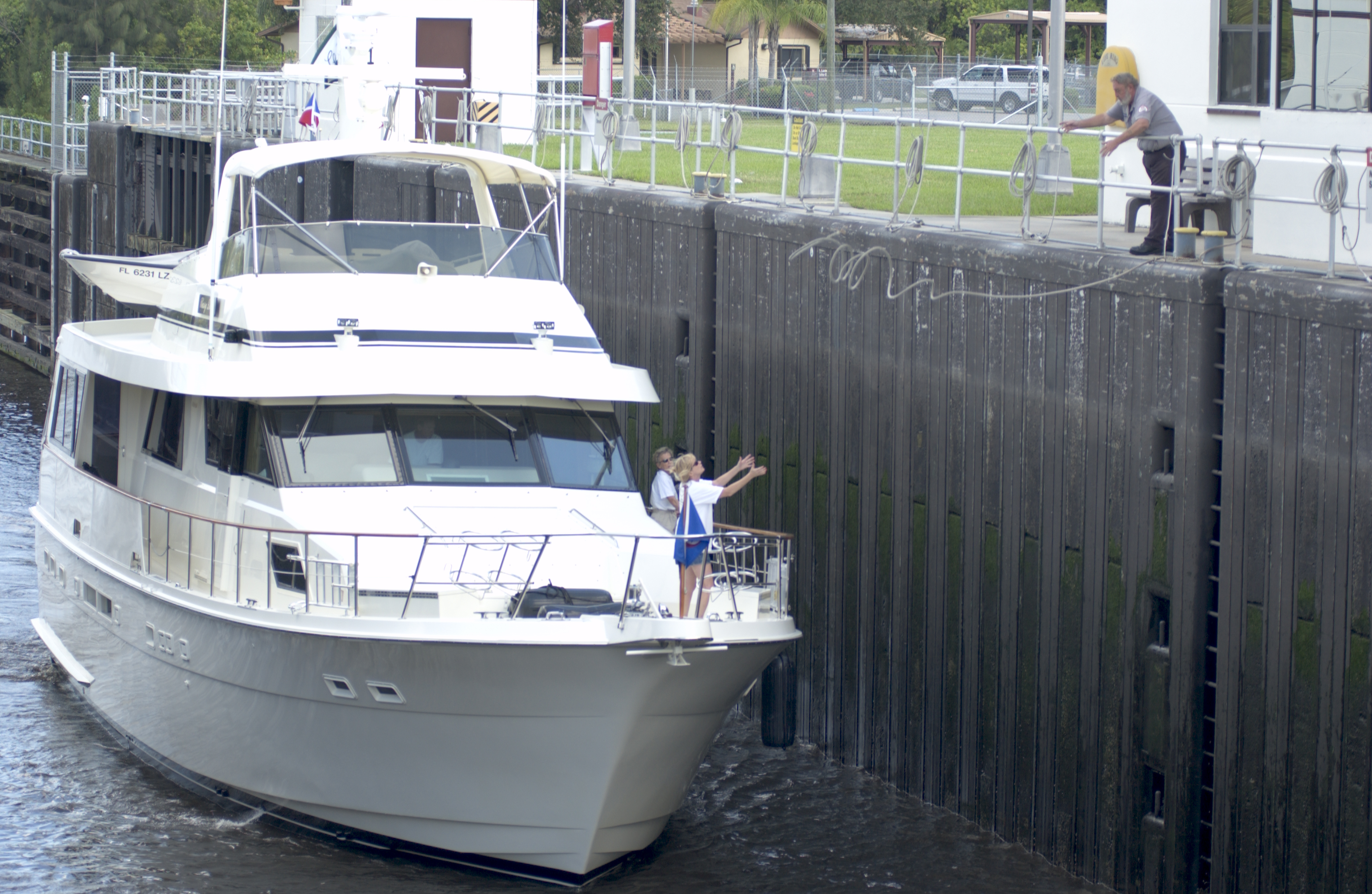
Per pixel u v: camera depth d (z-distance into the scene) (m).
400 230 26.78
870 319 27.05
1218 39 31.00
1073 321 22.84
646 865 23.97
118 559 27.45
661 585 23.81
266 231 26.02
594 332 32.03
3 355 78.06
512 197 38.28
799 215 28.92
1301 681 19.58
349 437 24.42
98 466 30.14
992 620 24.62
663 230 32.75
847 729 27.98
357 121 44.31
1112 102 33.94
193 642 24.95
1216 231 21.17
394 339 24.97
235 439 24.95
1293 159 28.19
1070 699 23.17
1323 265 25.06
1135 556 21.94
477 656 21.02
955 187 41.16
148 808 25.73
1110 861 22.56
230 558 24.52
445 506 24.00
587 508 24.72
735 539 24.91
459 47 61.31
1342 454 18.91
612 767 21.80
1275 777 19.98
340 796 23.72
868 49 134.38
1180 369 21.06
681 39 131.62
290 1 71.19
